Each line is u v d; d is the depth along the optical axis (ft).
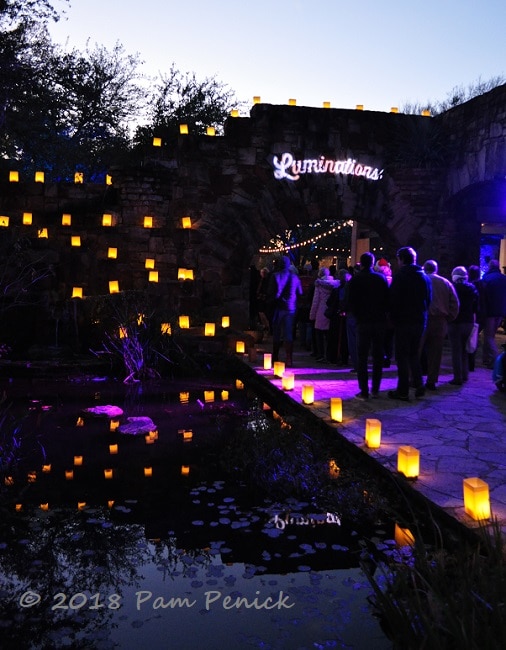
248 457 19.19
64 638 10.14
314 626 10.51
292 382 28.68
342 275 35.99
